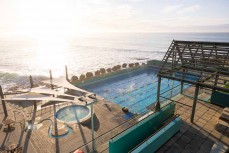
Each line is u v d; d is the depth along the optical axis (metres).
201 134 12.76
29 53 113.25
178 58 16.39
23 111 19.03
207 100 18.94
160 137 10.81
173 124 12.08
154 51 117.06
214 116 15.47
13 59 87.88
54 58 88.81
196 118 15.10
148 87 30.98
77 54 104.81
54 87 27.38
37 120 17.03
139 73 40.88
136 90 29.44
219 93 17.42
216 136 12.52
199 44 16.14
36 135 14.45
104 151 12.22
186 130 13.27
